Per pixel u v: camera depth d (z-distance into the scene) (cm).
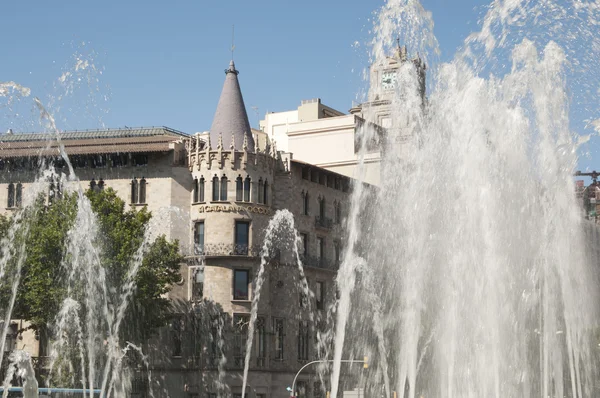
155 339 9675
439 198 4744
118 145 10069
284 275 10238
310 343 10581
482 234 4538
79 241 8356
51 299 8175
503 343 4450
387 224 9769
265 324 9894
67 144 10200
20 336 9631
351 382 10394
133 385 9262
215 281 9731
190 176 10019
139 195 10038
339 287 10838
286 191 10456
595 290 8194
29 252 8294
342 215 11456
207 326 9681
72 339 8419
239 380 9594
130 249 8506
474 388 4406
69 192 8725
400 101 6066
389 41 5250
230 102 10131
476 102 4688
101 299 8362
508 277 4522
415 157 4984
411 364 5112
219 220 9781
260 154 10050
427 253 4800
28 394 7494
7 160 10181
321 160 12338
